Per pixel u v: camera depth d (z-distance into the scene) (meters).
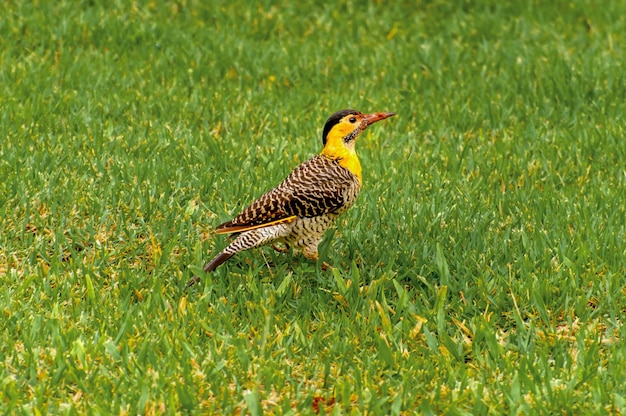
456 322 10.64
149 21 20.97
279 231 11.25
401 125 16.75
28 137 15.34
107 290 11.43
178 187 13.76
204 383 9.65
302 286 11.61
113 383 9.61
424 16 22.20
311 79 18.72
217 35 20.39
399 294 10.88
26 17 20.34
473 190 14.07
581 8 22.73
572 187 14.16
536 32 21.48
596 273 11.73
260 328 10.65
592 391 9.40
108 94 17.27
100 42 19.80
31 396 9.43
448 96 17.92
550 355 10.31
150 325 10.59
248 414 9.31
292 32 21.11
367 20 21.77
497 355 10.09
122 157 14.69
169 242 12.27
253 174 14.28
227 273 11.70
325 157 11.70
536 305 10.88
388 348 9.95
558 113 17.36
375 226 12.91
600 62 19.27
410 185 14.16
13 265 11.98
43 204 13.22
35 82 17.41
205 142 15.58
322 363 10.06
